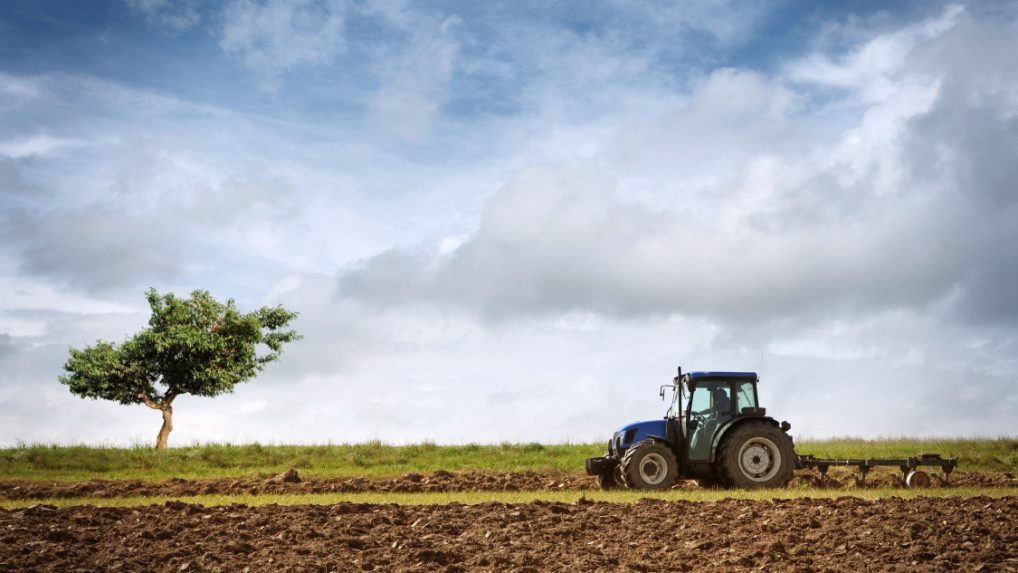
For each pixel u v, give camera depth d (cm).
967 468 2117
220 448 2503
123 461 2350
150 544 918
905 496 1396
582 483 1848
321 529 1003
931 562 808
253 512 1121
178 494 1678
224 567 816
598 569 809
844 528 978
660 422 1688
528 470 2230
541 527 1020
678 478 1675
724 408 1661
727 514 1101
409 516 1095
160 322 3241
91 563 825
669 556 860
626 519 1071
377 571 805
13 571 786
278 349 3431
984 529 946
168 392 3256
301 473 2186
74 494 1656
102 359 3139
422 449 2553
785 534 948
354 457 2428
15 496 1631
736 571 792
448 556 854
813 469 1889
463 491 1717
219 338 3228
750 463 1609
